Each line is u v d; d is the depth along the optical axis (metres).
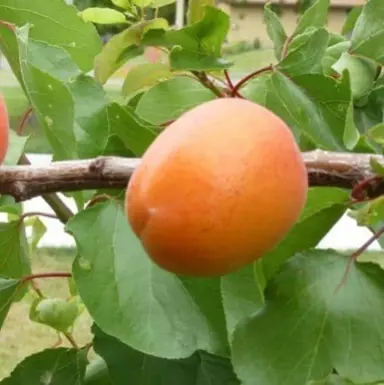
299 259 0.20
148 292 0.20
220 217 0.14
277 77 0.22
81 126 0.21
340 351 0.19
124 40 0.23
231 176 0.14
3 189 0.17
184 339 0.20
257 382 0.19
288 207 0.15
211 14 0.21
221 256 0.14
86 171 0.17
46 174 0.17
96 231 0.20
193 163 0.14
